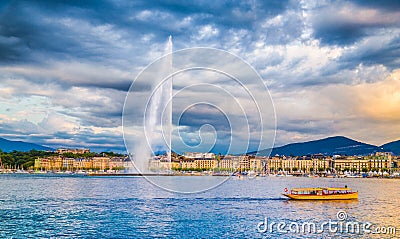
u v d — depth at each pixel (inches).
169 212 3095.5
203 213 3048.7
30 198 4229.8
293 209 3319.4
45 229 2393.0
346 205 3668.8
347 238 2154.3
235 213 3053.6
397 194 5177.2
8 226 2480.3
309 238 2151.8
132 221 2667.3
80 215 2930.6
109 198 4190.5
